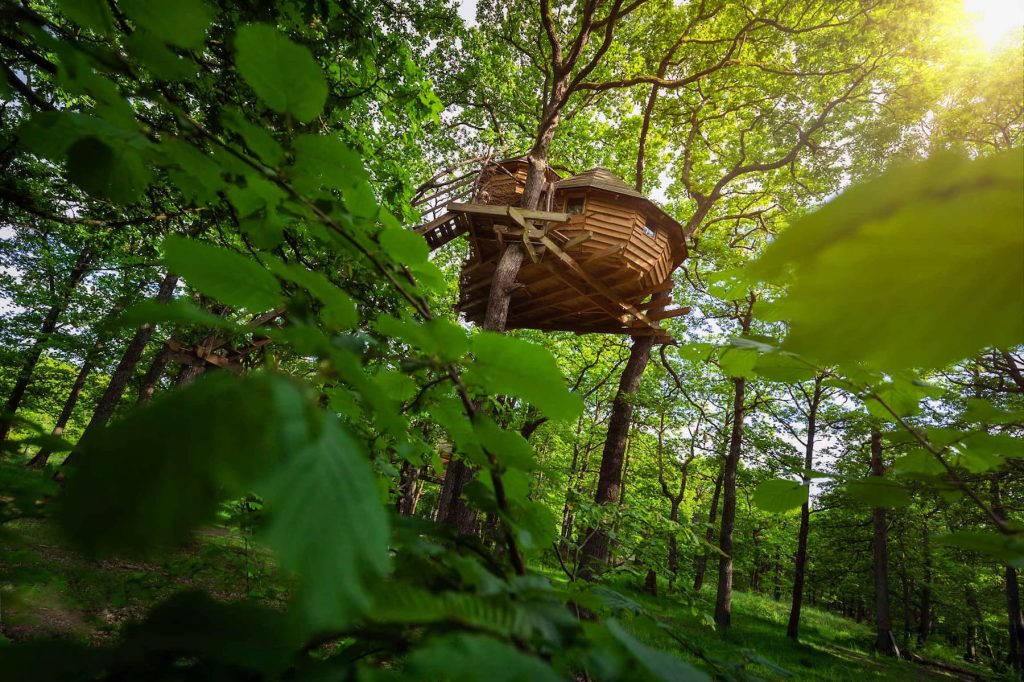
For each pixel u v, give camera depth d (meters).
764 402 18.94
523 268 11.55
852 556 28.72
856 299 0.37
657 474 21.23
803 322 0.39
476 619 0.50
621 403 13.19
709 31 16.27
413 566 0.79
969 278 0.34
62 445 0.78
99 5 0.68
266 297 0.60
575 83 11.52
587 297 12.26
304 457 0.33
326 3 4.15
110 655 0.51
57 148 0.77
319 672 0.53
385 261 0.75
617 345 19.89
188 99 2.46
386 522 0.35
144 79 0.77
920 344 0.37
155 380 17.33
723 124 18.48
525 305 13.64
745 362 1.16
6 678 0.49
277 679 0.52
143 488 0.29
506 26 17.12
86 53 0.69
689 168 18.17
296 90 0.66
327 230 0.77
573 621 0.60
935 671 19.14
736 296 1.08
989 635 32.22
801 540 19.62
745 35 15.18
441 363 0.72
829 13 14.97
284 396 0.36
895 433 1.06
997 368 6.60
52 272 20.84
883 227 0.33
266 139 0.71
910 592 32.09
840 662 16.28
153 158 0.75
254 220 0.85
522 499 0.93
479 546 0.89
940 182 0.32
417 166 11.20
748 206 18.39
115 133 0.71
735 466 18.16
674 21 16.23
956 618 29.25
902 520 21.52
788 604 38.69
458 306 13.66
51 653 0.51
